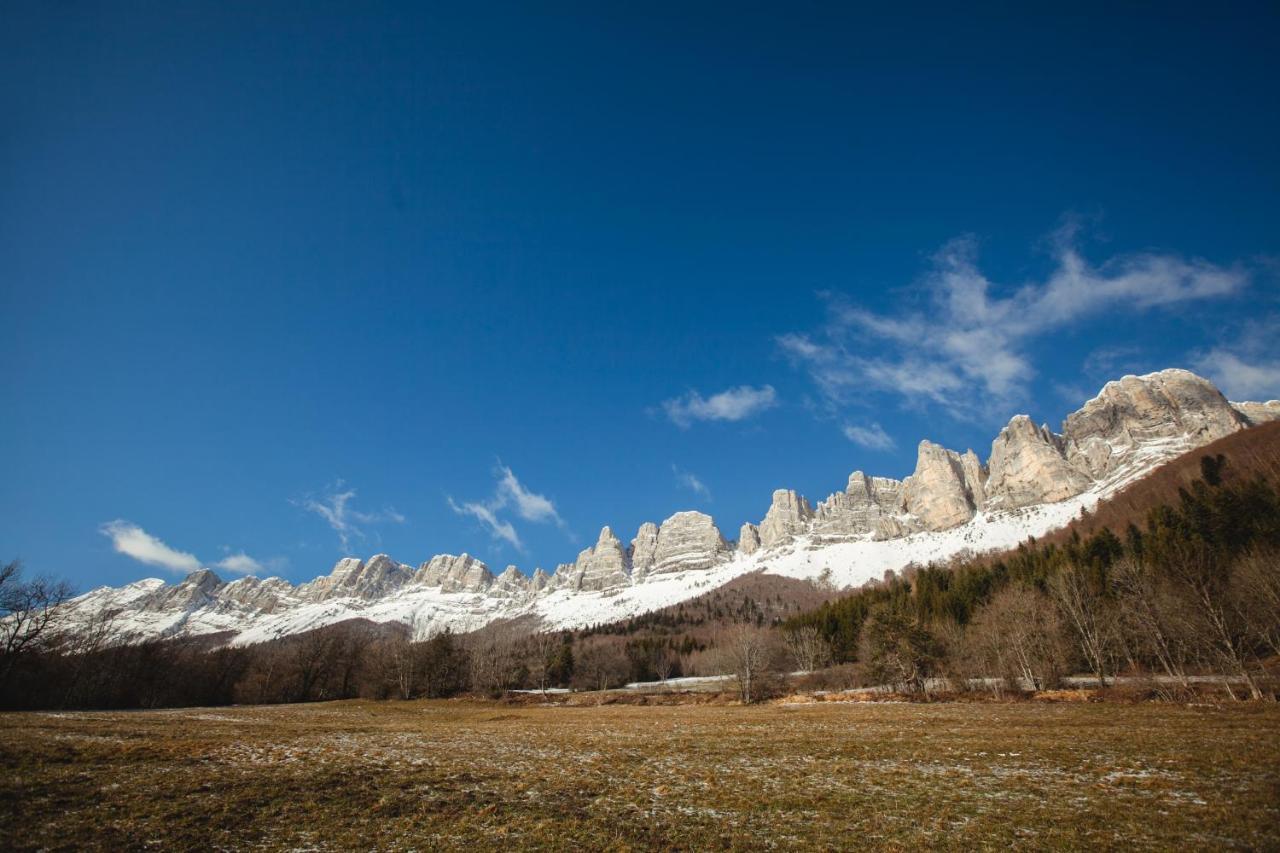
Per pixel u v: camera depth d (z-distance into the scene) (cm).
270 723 4809
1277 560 6166
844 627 12850
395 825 1822
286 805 1983
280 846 1633
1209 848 1519
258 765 2586
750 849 1638
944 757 2872
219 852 1573
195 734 3606
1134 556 8775
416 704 9181
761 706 7394
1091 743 3030
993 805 1998
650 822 1880
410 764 2730
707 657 14300
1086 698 5384
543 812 1973
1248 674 4991
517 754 3125
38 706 7288
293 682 10800
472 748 3338
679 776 2545
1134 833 1656
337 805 2005
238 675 11075
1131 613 6556
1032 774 2431
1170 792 2036
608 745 3478
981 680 7256
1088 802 1978
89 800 1944
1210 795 1962
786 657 12900
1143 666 7100
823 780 2442
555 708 8456
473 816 1920
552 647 15762
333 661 11406
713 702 8412
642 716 6091
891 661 7631
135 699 8888
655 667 14662
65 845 1556
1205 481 14638
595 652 13975
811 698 7706
